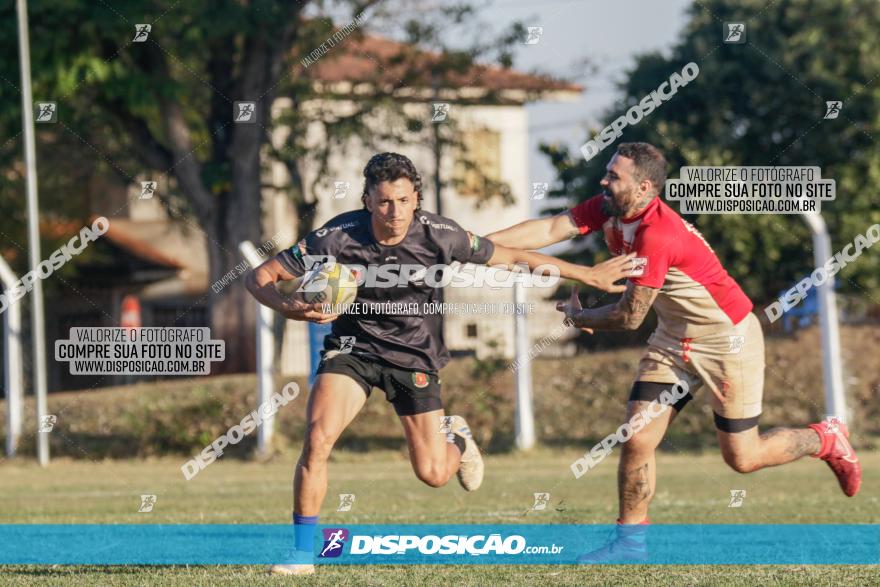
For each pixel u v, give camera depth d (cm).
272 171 7394
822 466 4684
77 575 1881
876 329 6122
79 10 5931
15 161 7675
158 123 7256
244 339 6506
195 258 8862
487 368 5503
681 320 2067
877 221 6191
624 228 2067
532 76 5831
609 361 5969
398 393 1986
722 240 5656
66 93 6141
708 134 6109
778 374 5753
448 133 6506
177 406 5534
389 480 4088
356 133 6475
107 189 8681
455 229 1950
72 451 5459
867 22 6303
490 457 5088
